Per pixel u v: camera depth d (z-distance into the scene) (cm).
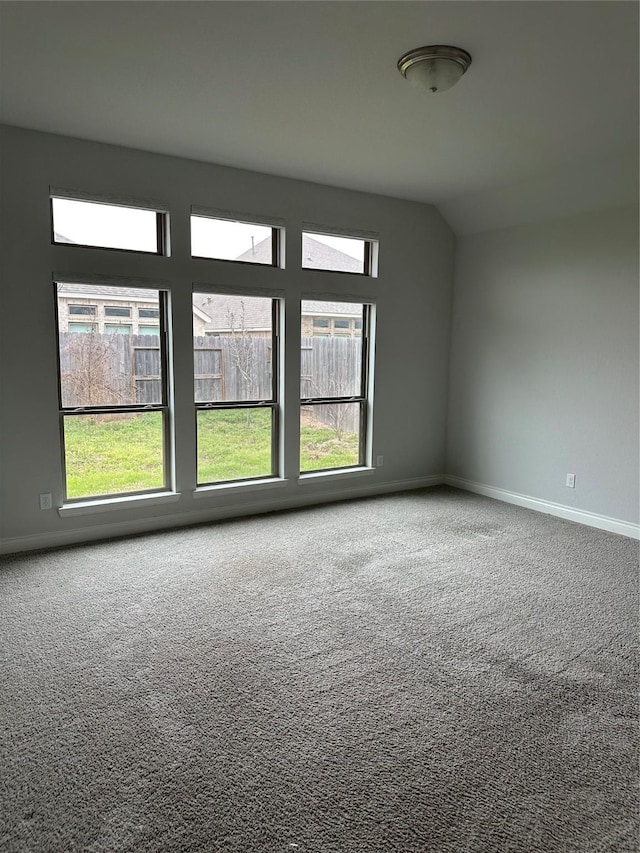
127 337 438
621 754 218
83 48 270
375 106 334
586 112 340
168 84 309
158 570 382
